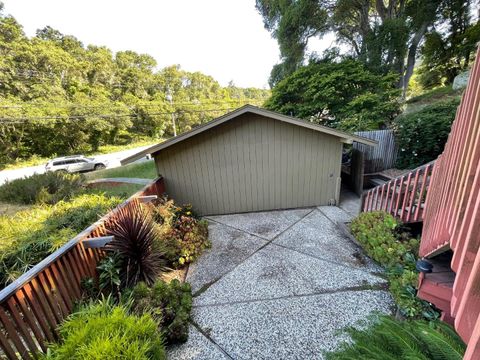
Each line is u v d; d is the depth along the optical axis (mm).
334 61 10812
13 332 1479
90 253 2410
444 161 1986
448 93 10242
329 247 3709
